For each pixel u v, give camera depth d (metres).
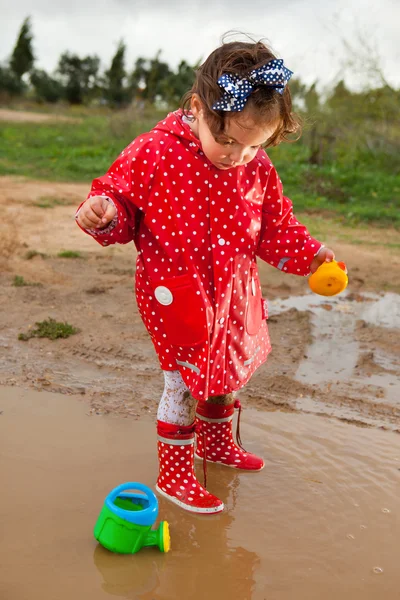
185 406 2.46
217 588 2.04
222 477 2.71
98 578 2.05
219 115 2.02
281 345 4.13
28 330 4.11
